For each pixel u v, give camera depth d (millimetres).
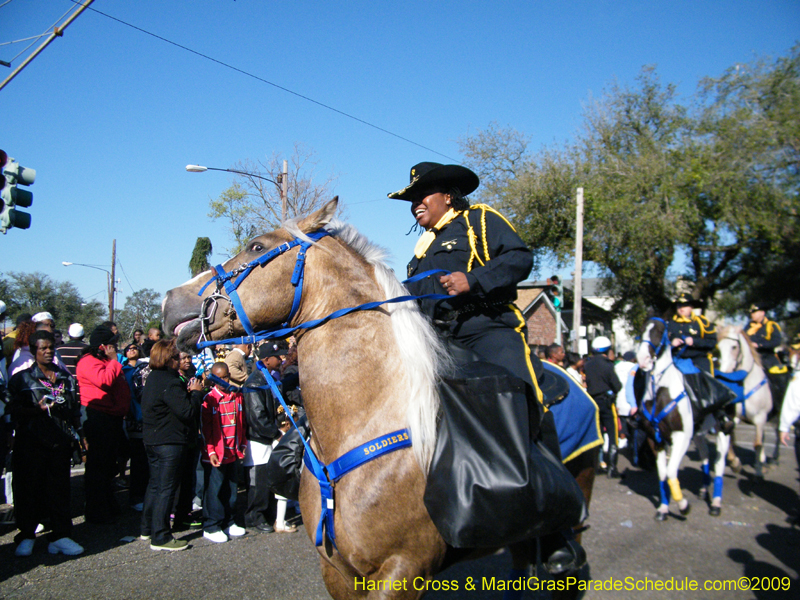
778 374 8383
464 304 2543
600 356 8250
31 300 43406
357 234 2451
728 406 6367
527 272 2391
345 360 2191
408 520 2061
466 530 1898
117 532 5465
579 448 2951
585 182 21453
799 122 17906
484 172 25953
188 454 5730
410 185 2688
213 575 4445
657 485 7578
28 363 5188
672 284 21703
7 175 6973
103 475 5715
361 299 2277
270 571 4535
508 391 2100
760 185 18203
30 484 4801
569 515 2100
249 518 5570
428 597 3947
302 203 21438
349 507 2080
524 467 1962
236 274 2248
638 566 4559
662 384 5945
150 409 5020
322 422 2223
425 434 2086
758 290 20188
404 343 2189
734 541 5203
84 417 6160
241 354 5656
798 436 5898
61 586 4199
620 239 19297
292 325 2316
